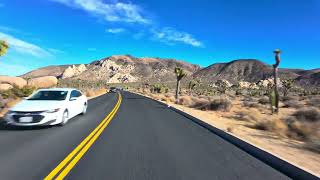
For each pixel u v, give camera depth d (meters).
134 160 7.83
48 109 12.52
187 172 6.91
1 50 23.92
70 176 6.43
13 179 6.21
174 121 16.81
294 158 8.78
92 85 114.25
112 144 9.78
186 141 10.70
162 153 8.71
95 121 15.52
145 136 11.44
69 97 14.82
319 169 7.59
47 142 9.94
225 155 8.71
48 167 7.07
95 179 6.26
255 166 7.59
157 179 6.34
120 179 6.28
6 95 28.06
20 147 9.15
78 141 10.16
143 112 21.80
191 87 87.38
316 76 192.88
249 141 10.77
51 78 53.22
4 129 12.50
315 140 11.88
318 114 18.66
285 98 49.72
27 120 12.07
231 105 29.27
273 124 15.17
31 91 32.28
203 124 15.66
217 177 6.61
